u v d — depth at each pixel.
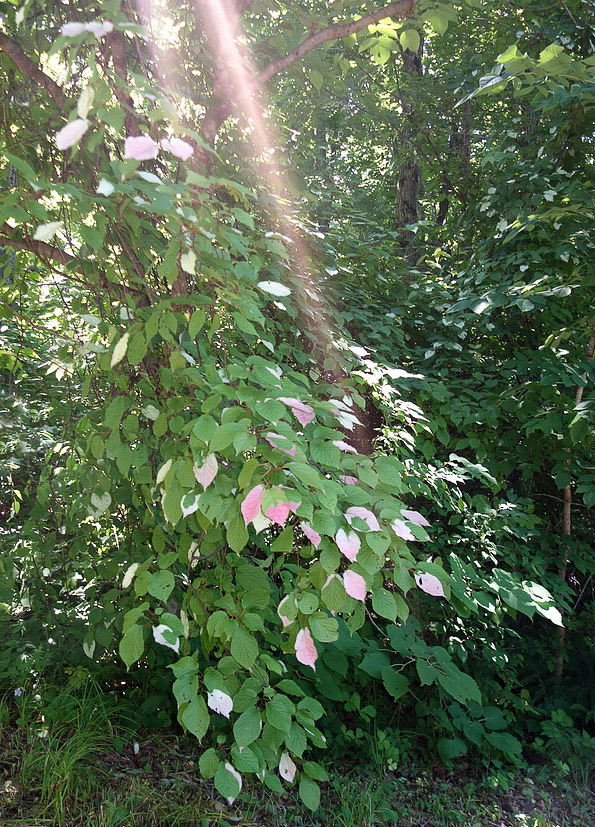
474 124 6.67
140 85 1.27
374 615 3.50
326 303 3.88
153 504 2.03
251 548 2.53
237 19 2.24
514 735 3.69
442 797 3.04
